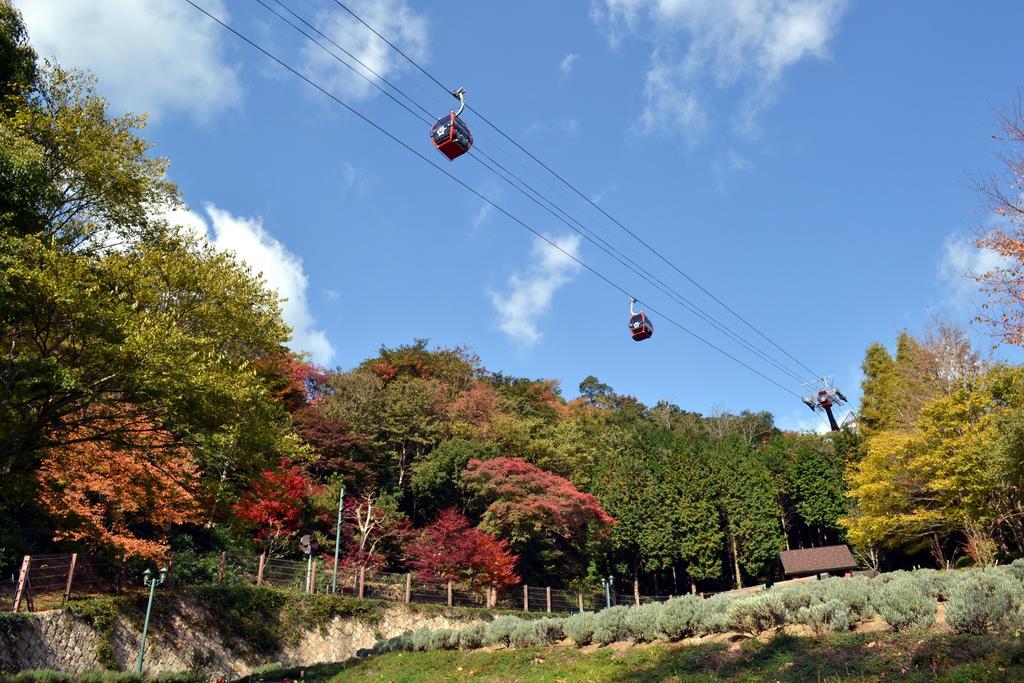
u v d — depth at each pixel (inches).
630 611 598.9
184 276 637.3
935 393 1152.2
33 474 567.8
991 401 930.7
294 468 1246.3
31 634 624.7
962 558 1162.0
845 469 1722.4
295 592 971.3
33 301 500.7
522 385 2400.3
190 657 792.3
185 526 1082.7
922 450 1009.5
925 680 313.4
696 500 1739.7
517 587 1401.3
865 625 433.1
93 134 641.6
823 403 1883.6
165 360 504.7
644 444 2003.0
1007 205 597.3
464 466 1578.5
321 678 648.4
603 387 3041.3
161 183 698.8
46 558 705.0
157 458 603.5
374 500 1497.3
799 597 476.7
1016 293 576.4
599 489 1740.9
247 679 693.9
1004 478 832.9
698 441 1996.8
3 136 554.3
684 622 528.1
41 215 578.9
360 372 2009.1
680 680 417.4
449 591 1193.4
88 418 554.3
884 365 1791.3
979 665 306.3
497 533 1413.6
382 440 1685.5
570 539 1558.8
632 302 837.8
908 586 442.9
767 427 2898.6
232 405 568.1
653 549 1647.4
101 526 775.1
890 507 1130.7
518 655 585.3
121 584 805.2
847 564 1196.5
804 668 377.7
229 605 872.3
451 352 2353.6
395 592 1162.6
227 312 660.1
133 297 568.7
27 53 652.1
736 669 410.6
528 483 1459.2
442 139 543.5
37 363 476.7
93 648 687.1
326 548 1298.0
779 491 1843.0
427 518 1620.3
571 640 620.1
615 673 474.9
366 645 997.2
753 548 1692.9
